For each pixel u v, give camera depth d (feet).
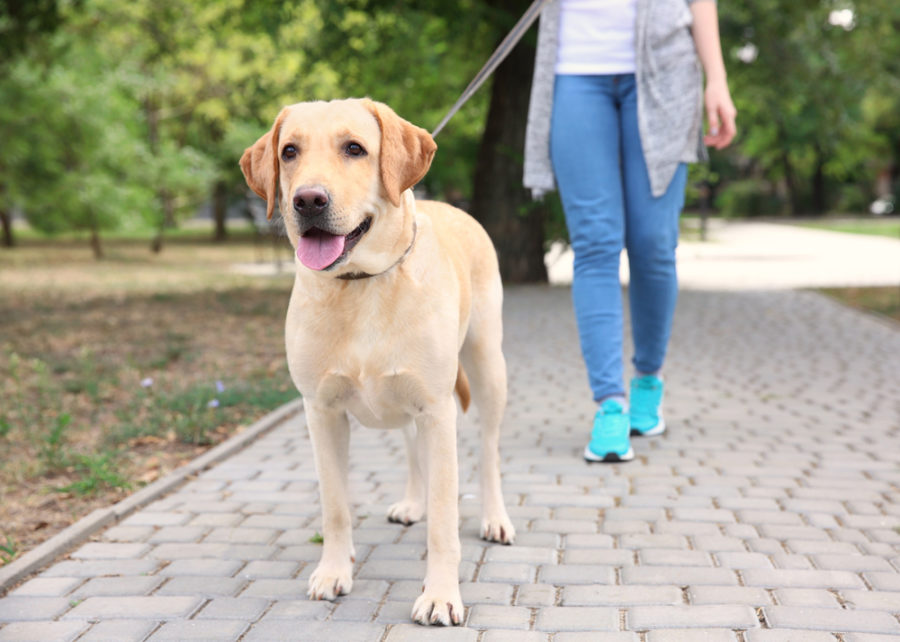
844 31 51.62
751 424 17.72
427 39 53.67
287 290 50.60
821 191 175.83
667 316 15.89
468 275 10.61
